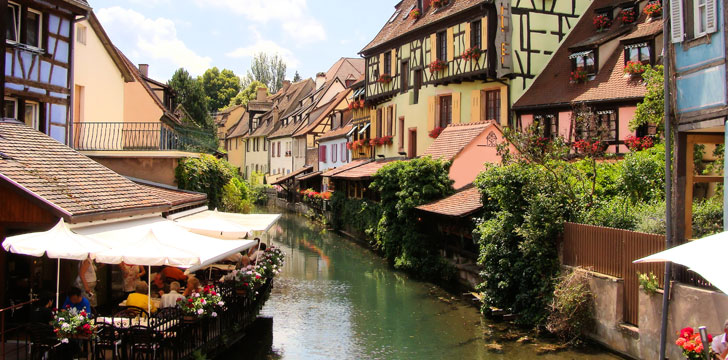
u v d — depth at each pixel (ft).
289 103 182.60
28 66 43.55
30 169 29.81
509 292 41.45
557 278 37.01
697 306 26.53
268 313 44.70
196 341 28.96
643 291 30.25
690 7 28.43
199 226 40.11
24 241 24.38
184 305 27.66
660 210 35.32
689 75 28.37
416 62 84.58
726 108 25.76
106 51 60.39
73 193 29.63
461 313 43.65
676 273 28.50
